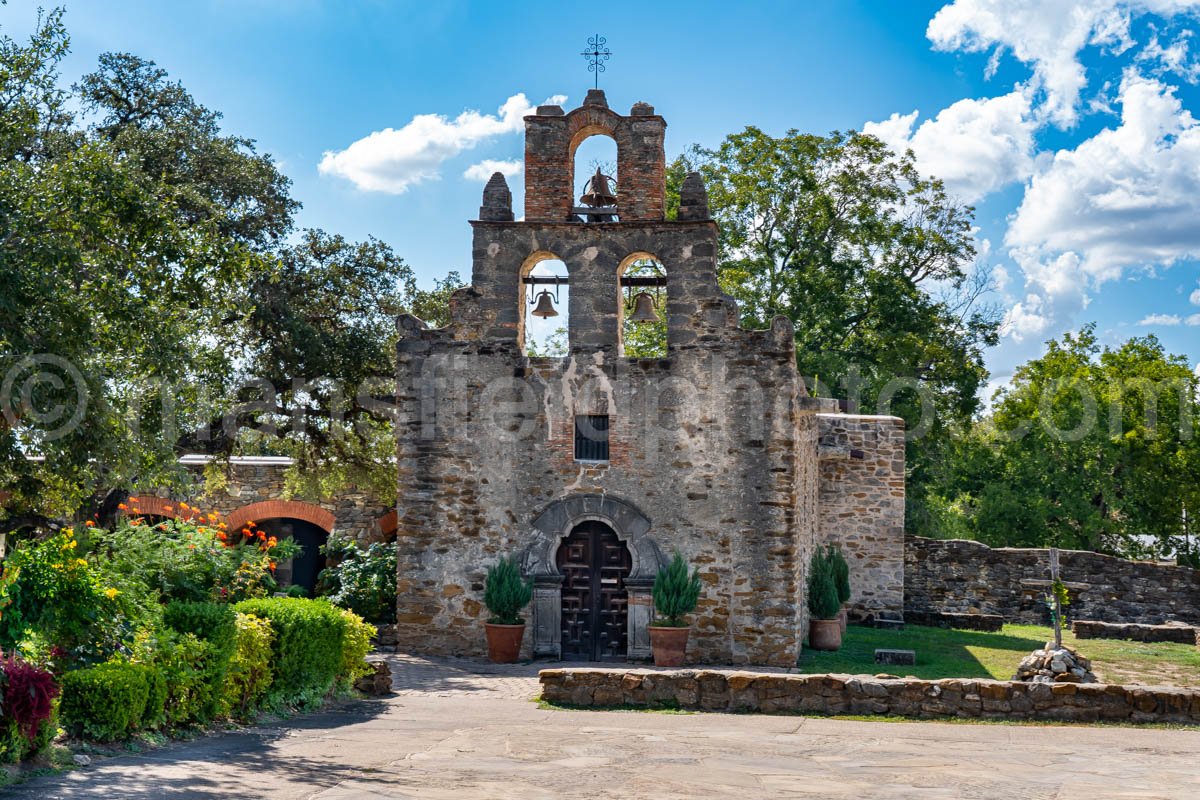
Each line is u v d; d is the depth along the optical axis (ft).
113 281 46.47
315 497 84.33
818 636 65.31
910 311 112.78
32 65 47.70
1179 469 114.93
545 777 27.86
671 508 58.49
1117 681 57.98
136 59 82.17
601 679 43.70
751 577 57.57
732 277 107.76
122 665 30.68
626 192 60.23
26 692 25.67
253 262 51.26
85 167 46.26
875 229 112.78
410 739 34.19
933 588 88.28
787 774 28.73
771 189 112.06
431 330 61.05
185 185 73.10
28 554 30.07
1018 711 40.50
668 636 56.08
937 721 40.32
